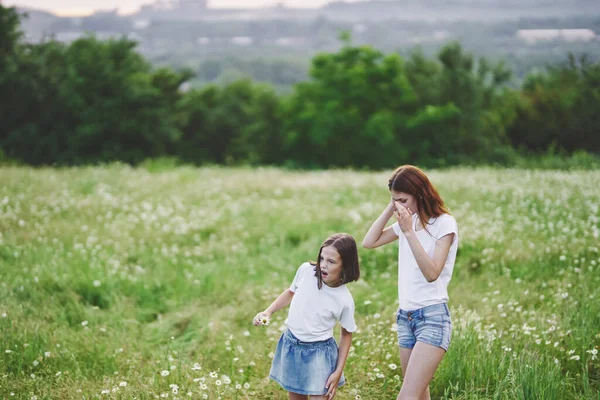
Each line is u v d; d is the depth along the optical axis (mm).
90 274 7105
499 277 6840
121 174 15180
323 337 3812
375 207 10359
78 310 6309
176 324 6195
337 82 40094
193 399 4352
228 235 9172
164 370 4707
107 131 36188
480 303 6027
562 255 7172
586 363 4566
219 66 143125
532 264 7203
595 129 34375
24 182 12891
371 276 7355
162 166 18391
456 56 41531
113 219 10000
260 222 9883
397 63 40094
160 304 6766
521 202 9945
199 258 8250
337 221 9719
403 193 3701
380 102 40531
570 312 5500
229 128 51781
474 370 4504
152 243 8680
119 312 6332
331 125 38281
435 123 37719
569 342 4953
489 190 11320
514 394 4090
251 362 4938
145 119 37344
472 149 37688
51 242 8500
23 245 8117
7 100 33969
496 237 8102
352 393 4465
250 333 5789
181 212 10508
